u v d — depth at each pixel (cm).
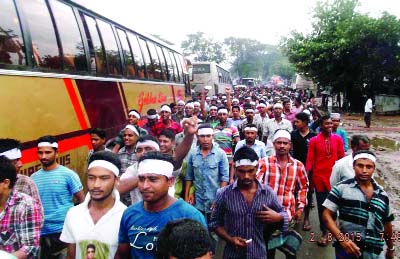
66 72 645
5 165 317
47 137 462
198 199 562
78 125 669
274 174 478
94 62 762
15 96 500
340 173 528
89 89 725
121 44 938
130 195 414
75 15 710
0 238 319
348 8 3291
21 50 526
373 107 3341
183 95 1727
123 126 893
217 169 561
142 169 285
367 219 383
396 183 1080
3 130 470
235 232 390
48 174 461
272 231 408
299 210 474
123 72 927
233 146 759
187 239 189
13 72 500
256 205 385
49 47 599
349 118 2950
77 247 309
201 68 2972
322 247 643
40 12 588
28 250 319
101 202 314
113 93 848
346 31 3072
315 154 666
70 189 466
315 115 930
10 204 322
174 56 1580
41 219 336
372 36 2995
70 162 633
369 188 390
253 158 383
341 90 3444
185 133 397
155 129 841
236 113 994
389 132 2156
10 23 509
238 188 394
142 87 1073
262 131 970
